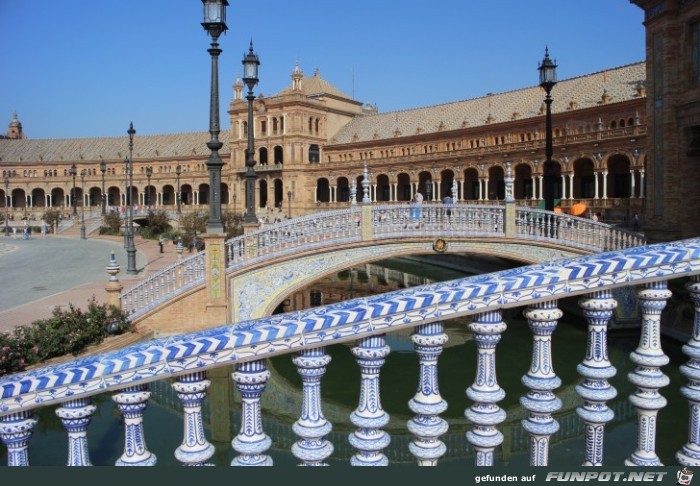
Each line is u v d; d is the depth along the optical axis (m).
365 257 19.12
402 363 13.62
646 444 3.60
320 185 96.50
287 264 18.48
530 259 19.92
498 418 3.50
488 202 65.00
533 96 73.50
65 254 46.19
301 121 93.62
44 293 24.47
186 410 3.47
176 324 17.58
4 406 3.26
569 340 16.23
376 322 3.34
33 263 38.84
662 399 3.57
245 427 3.50
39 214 110.75
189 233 53.66
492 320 3.47
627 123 56.94
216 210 17.62
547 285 3.40
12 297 23.55
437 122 84.75
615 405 8.95
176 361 3.31
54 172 121.50
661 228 22.88
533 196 63.44
